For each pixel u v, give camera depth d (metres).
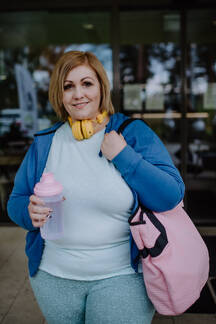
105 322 1.19
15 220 1.32
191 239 1.22
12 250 3.56
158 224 1.17
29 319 2.38
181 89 4.48
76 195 1.22
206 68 5.06
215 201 4.97
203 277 1.24
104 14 4.50
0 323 2.33
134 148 1.21
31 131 6.00
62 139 1.32
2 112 6.00
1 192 5.12
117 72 4.33
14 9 4.23
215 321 2.31
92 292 1.23
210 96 5.17
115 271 1.23
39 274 1.32
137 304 1.20
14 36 5.55
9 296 2.67
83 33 5.20
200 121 5.27
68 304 1.28
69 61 1.22
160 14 4.43
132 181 1.14
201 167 5.41
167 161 1.20
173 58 5.09
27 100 5.96
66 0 4.14
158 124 5.24
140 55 5.09
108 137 1.14
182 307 1.18
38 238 1.31
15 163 5.54
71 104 1.25
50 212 1.12
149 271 1.16
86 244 1.23
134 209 1.15
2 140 5.86
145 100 5.21
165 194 1.13
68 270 1.25
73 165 1.25
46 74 5.91
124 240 1.25
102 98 1.30
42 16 4.70
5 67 5.95
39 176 1.32
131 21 4.58
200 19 4.47
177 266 1.15
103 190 1.19
